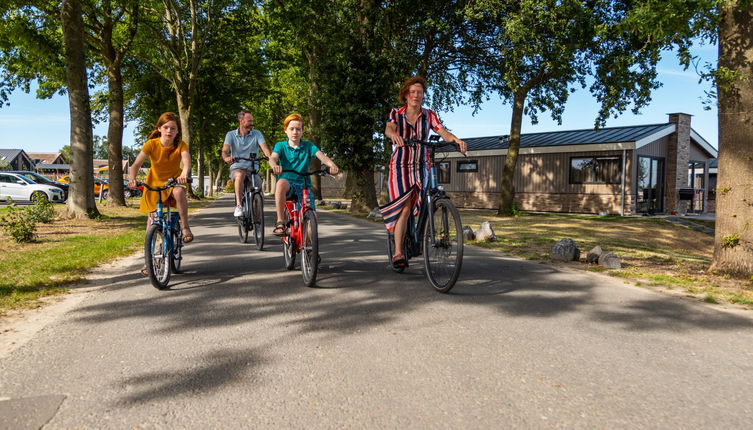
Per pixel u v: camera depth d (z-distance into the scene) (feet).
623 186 69.97
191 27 86.79
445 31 58.90
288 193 19.13
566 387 8.92
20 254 24.04
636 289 17.17
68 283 17.67
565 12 46.62
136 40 81.41
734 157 21.02
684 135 75.92
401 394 8.58
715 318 13.55
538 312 13.92
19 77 61.41
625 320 13.25
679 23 20.30
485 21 58.80
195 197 108.27
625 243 37.14
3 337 11.62
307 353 10.57
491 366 9.88
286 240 19.52
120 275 19.26
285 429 7.37
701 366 10.00
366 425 7.50
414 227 17.38
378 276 18.86
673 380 9.28
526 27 47.75
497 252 26.66
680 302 15.26
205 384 8.96
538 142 82.99
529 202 82.74
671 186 75.56
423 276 18.89
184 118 85.20
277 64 82.02
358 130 56.08
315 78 59.21
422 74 64.44
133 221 45.29
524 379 9.25
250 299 15.24
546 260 23.93
